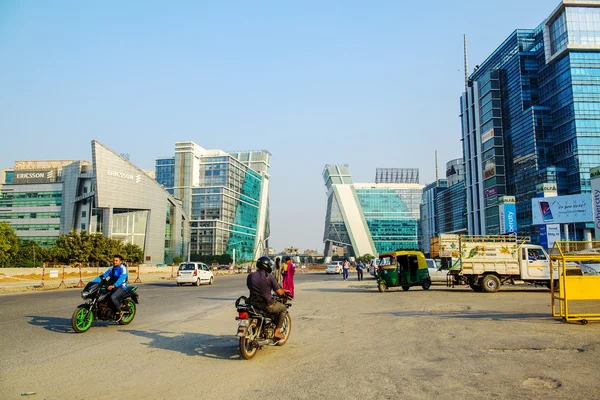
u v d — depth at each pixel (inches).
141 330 425.1
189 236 5054.1
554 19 4060.0
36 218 4731.8
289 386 231.1
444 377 243.8
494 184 4665.4
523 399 204.2
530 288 1019.9
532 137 4099.4
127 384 237.8
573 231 3344.0
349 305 674.2
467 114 5467.5
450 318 483.2
